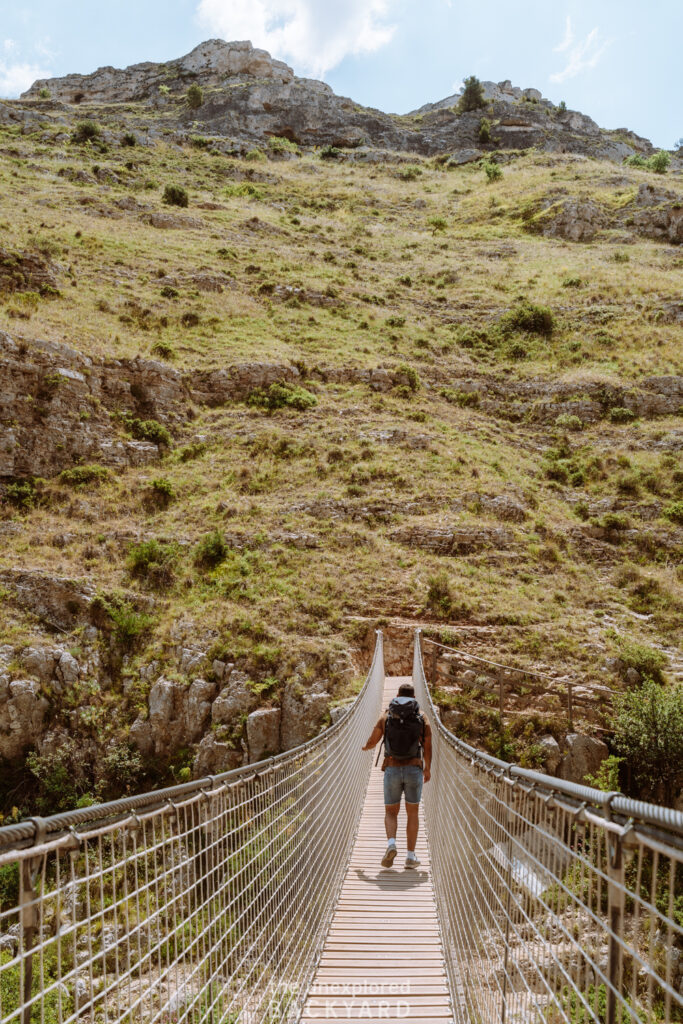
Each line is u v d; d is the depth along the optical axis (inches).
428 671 806.5
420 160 4040.4
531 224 2770.7
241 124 4121.6
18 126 3346.5
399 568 982.4
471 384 1612.9
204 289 1817.2
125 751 731.4
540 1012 116.0
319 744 285.7
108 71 5009.8
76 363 1247.5
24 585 855.1
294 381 1477.6
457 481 1205.1
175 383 1359.5
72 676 773.9
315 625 862.5
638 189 2802.7
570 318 1914.4
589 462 1326.3
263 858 195.5
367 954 256.1
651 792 650.2
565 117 4857.3
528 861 132.0
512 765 148.8
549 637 845.8
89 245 1876.2
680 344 1691.7
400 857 372.8
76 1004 95.9
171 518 1076.5
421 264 2393.0
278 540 1024.2
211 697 763.4
